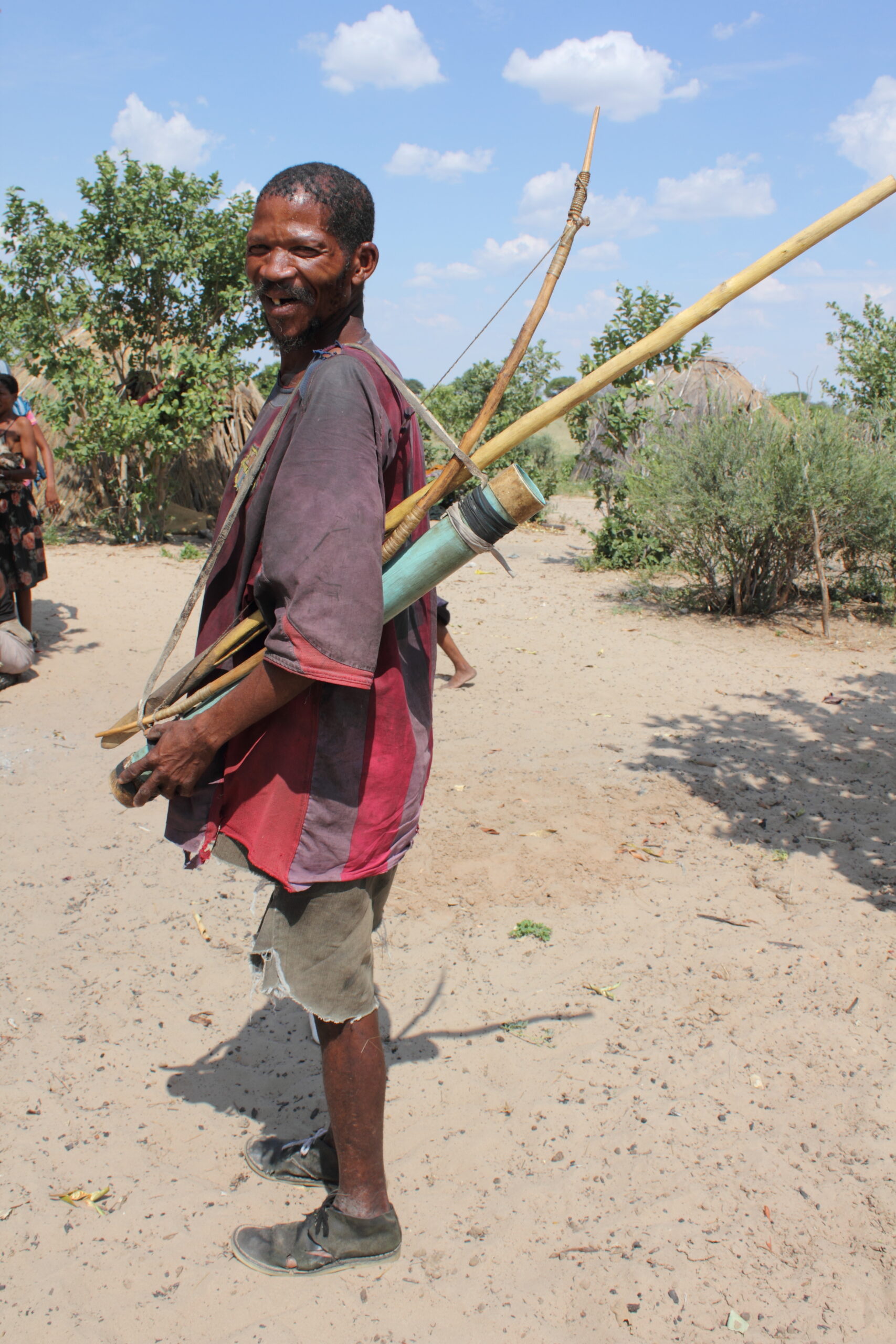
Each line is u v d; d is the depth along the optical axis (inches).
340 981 74.0
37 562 255.3
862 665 276.4
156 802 175.2
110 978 122.5
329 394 66.1
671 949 131.1
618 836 164.1
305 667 63.4
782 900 144.3
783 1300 79.0
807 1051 110.1
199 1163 93.9
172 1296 79.2
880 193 59.3
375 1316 77.6
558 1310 78.2
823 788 186.7
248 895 144.6
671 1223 86.5
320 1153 91.3
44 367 419.8
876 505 322.3
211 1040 112.1
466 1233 85.9
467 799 177.9
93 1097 102.0
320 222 67.7
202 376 416.2
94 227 412.2
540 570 422.6
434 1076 106.2
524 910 140.6
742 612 341.7
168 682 78.0
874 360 425.4
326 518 63.7
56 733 204.5
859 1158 94.3
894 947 131.1
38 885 144.6
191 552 408.5
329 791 70.7
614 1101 102.0
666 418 412.2
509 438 66.3
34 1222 86.0
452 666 265.6
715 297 61.9
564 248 67.8
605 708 233.5
